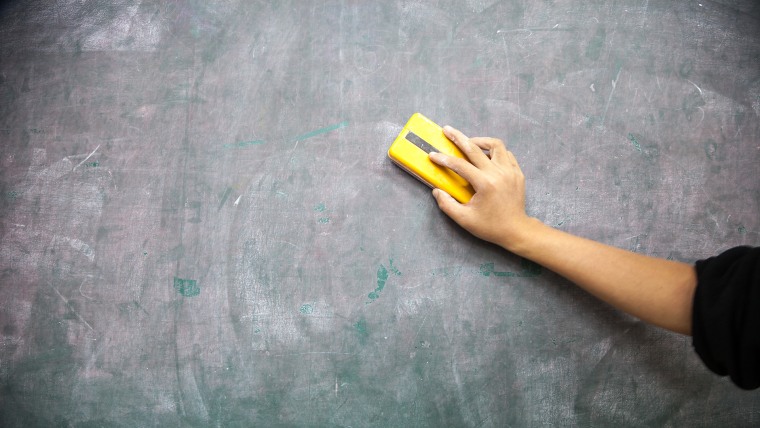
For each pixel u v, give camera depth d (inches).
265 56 38.8
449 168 35.3
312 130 38.4
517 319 37.9
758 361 26.6
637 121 39.2
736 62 39.8
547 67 39.3
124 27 39.0
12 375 37.2
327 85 38.7
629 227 38.5
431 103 38.8
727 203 38.9
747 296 26.2
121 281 37.6
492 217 34.8
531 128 38.9
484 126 38.8
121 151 38.2
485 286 37.9
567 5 39.6
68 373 37.2
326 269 37.8
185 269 37.7
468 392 37.8
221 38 38.9
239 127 38.4
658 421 38.0
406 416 37.7
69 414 37.2
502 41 39.3
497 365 37.9
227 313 37.6
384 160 38.2
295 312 37.7
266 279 37.8
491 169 35.2
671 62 39.7
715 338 27.3
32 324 37.4
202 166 38.1
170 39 38.9
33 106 38.5
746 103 39.6
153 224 37.9
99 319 37.4
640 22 39.8
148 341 37.4
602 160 38.9
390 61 38.9
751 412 38.1
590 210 38.5
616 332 37.9
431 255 37.9
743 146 39.3
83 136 38.3
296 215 38.0
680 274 30.5
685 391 38.0
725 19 39.9
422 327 37.8
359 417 37.6
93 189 38.0
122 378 37.3
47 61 38.8
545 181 38.6
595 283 32.7
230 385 37.4
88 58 38.8
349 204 38.1
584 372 37.9
